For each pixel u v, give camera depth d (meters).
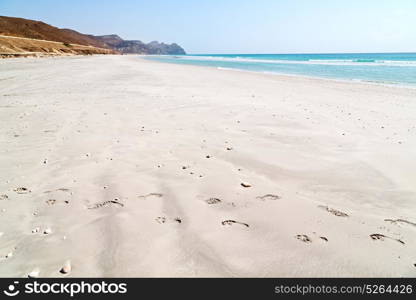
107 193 3.35
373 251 2.42
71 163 4.26
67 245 2.42
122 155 4.60
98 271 2.15
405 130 6.16
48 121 6.69
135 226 2.69
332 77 19.19
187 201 3.18
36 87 12.52
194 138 5.52
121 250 2.36
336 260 2.31
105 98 9.81
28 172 3.94
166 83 14.69
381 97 10.53
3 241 2.48
